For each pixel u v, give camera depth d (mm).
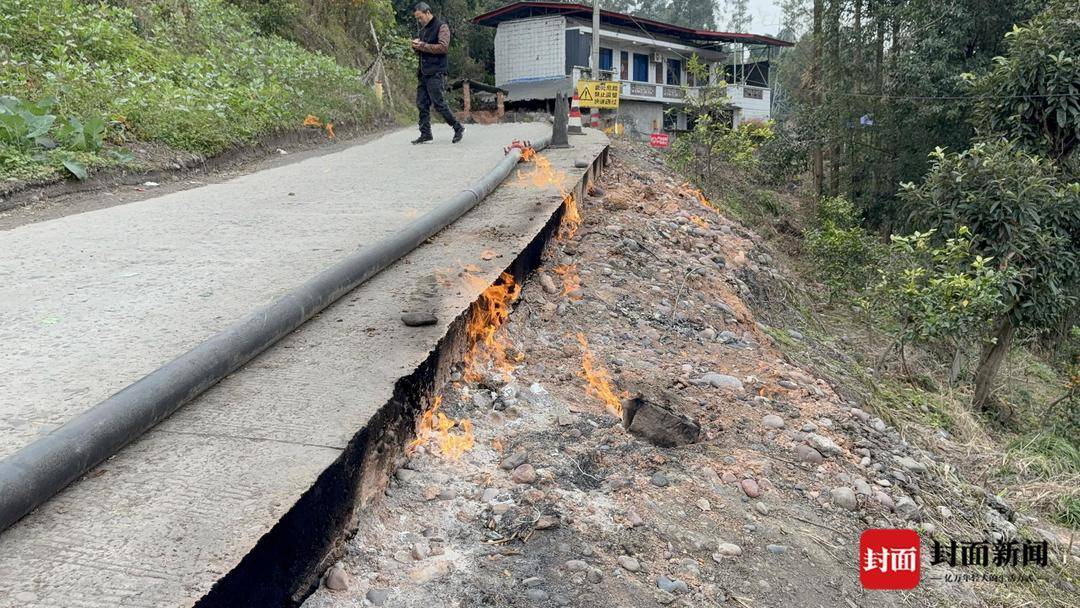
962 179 8023
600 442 3250
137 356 2770
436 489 2627
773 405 4289
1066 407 8094
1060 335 11125
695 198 10625
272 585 1836
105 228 5160
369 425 2350
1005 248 7652
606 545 2561
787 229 15070
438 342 3014
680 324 5273
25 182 6504
